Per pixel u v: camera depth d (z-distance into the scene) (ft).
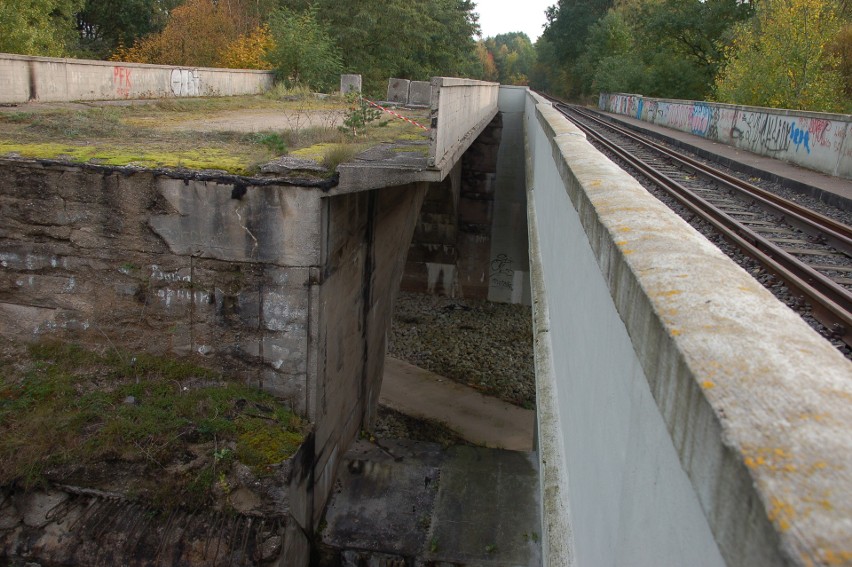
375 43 124.16
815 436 4.34
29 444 25.38
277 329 28.12
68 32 111.86
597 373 10.70
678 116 100.73
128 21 148.46
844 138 44.19
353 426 38.11
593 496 10.44
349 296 33.63
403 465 35.58
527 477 35.24
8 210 28.12
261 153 30.55
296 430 27.73
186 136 36.76
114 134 36.22
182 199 27.14
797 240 25.41
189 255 27.78
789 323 6.25
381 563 30.01
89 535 24.47
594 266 11.52
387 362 69.77
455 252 93.15
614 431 8.95
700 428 5.03
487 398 62.90
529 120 69.46
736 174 49.96
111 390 27.81
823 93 80.89
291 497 25.99
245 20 114.93
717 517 4.60
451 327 82.58
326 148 32.78
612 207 11.36
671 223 10.18
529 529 31.63
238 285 27.89
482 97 57.11
